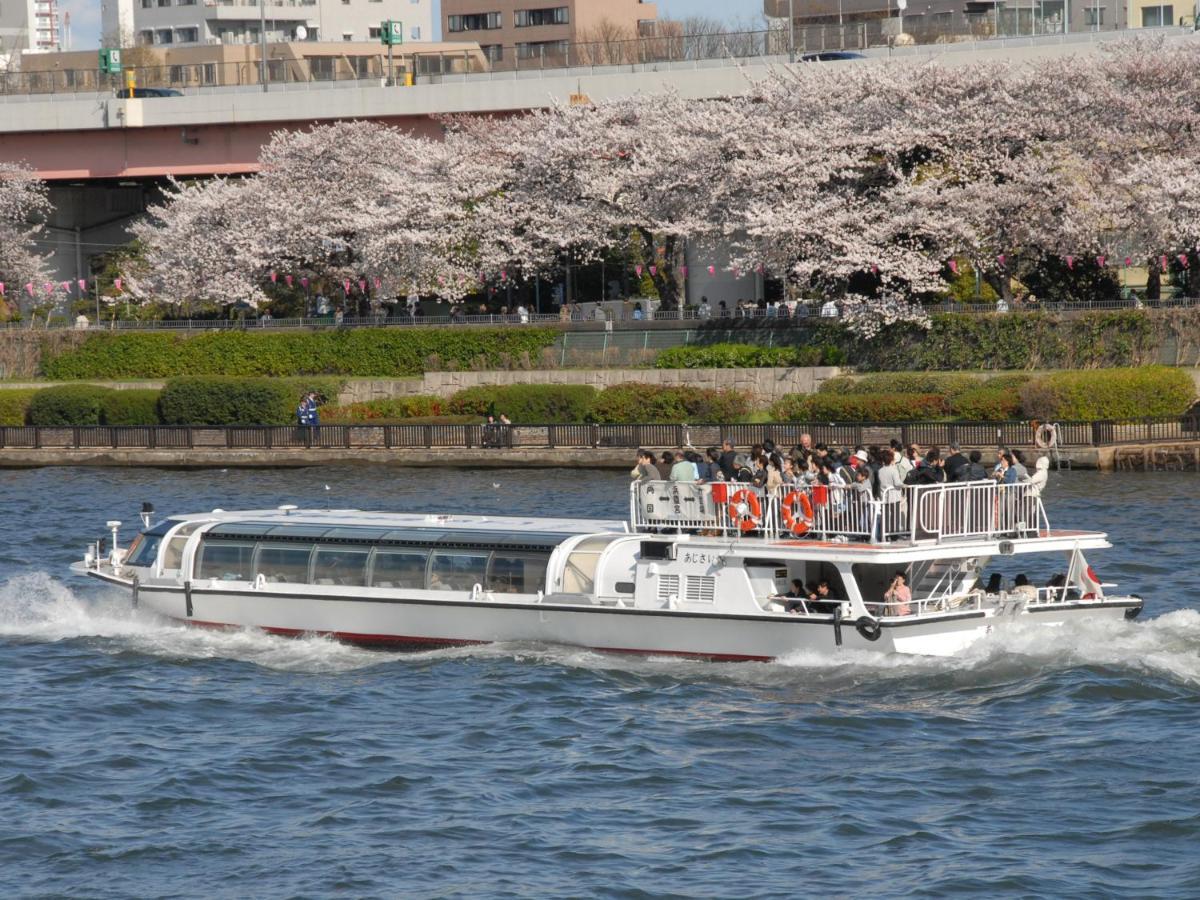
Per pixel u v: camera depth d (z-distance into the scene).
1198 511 125.31
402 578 83.44
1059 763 63.31
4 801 61.47
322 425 181.38
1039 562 105.38
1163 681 72.62
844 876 52.97
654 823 58.06
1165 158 196.25
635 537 80.75
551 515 131.62
